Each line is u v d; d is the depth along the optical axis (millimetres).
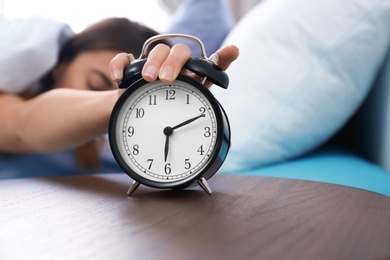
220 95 1154
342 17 1152
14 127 1115
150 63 688
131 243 473
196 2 1489
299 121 1144
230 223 544
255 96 1139
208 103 712
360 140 1420
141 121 727
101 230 521
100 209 624
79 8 1958
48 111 1058
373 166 1154
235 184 798
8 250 460
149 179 718
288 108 1137
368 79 1181
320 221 549
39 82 1250
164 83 721
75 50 1290
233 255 434
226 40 1421
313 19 1173
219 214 587
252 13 1392
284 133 1139
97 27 1316
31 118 1091
